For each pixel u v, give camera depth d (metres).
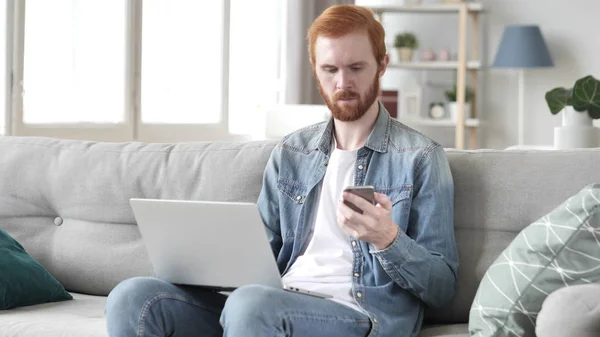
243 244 1.69
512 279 1.67
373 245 1.72
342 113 1.91
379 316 1.73
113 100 3.98
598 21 5.91
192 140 4.52
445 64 5.75
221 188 2.25
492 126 6.16
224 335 1.62
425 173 1.86
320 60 1.91
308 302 1.65
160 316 1.73
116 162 2.42
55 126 3.62
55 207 2.48
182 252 1.79
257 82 5.14
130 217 2.38
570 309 1.47
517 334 1.65
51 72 3.62
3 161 2.54
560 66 5.99
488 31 6.12
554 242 1.64
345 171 1.93
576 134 2.63
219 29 4.72
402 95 5.83
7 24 3.38
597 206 1.62
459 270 1.97
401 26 6.29
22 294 2.17
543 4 6.00
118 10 3.98
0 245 2.24
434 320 1.99
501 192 1.97
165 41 4.34
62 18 3.66
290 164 2.02
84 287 2.39
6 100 3.38
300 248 1.92
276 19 5.27
